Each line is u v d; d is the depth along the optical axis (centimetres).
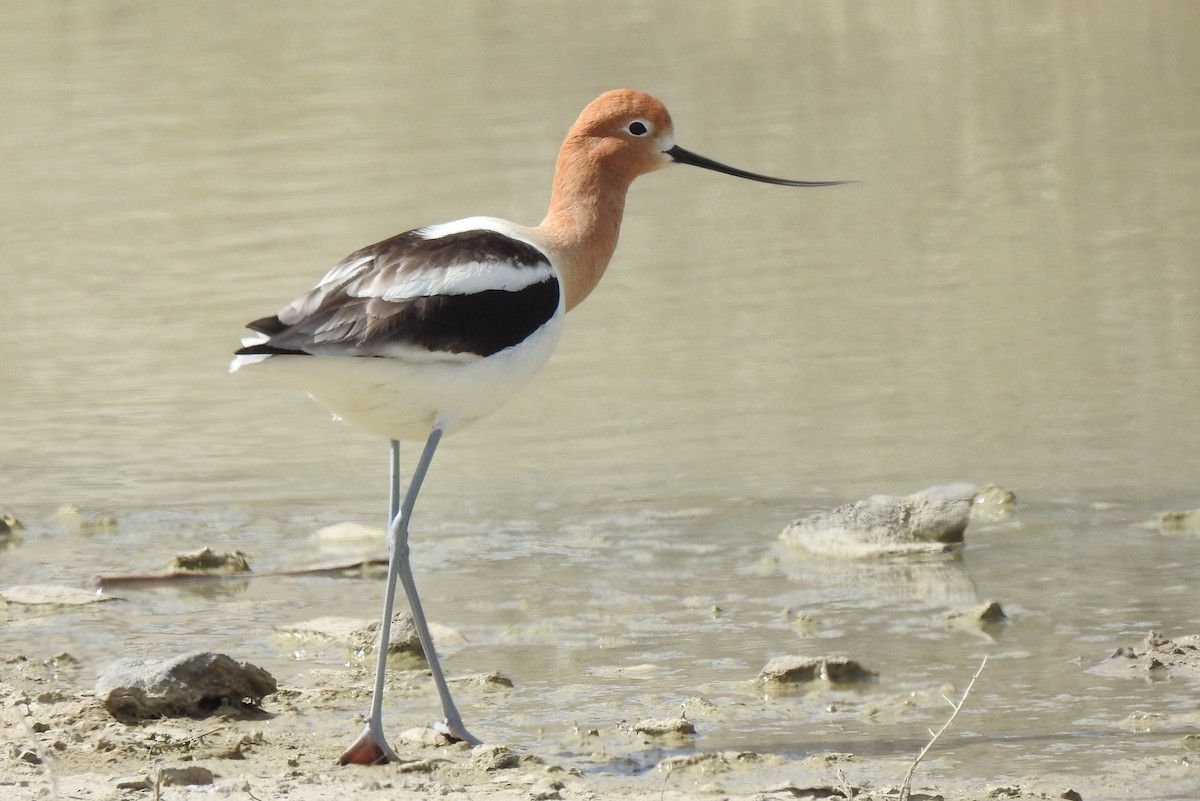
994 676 887
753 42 3206
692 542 1153
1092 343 1566
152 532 1209
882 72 2889
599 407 1470
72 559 1151
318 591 1077
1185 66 2789
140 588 1095
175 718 847
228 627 1013
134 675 853
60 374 1609
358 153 2464
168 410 1504
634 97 915
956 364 1530
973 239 1939
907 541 1133
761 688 883
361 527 1196
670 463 1323
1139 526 1143
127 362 1639
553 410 1470
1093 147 2328
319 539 1180
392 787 733
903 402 1440
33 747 785
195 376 1595
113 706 841
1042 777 741
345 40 3422
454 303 786
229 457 1381
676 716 843
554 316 834
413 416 802
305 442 1417
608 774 759
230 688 869
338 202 2180
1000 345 1571
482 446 1391
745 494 1248
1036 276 1786
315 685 905
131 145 2609
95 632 1005
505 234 842
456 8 3706
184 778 739
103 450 1400
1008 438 1338
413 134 2567
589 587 1067
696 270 1872
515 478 1308
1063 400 1423
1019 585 1041
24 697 868
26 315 1795
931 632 963
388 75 3056
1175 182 2125
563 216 906
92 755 780
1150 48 2947
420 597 1056
